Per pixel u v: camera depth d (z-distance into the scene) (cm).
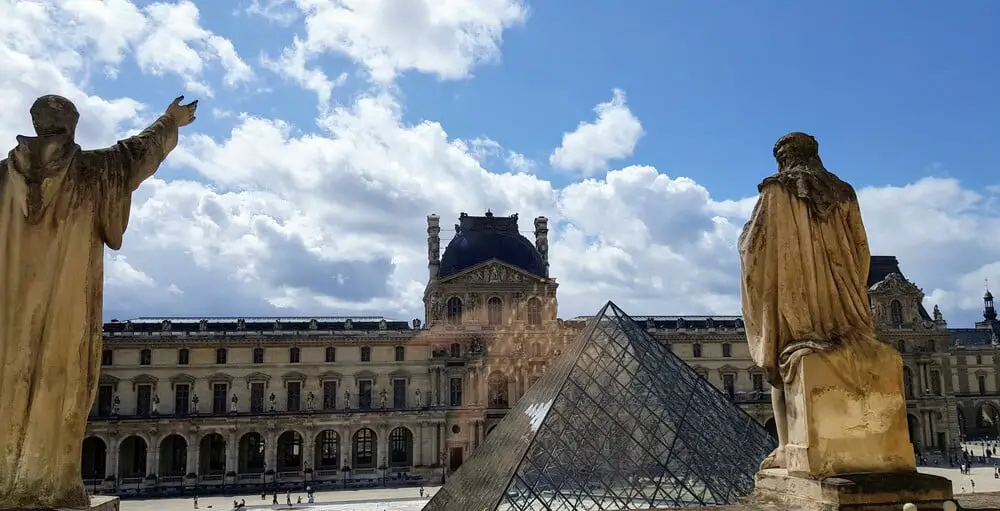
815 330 1126
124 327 14862
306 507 11362
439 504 6247
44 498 894
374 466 15288
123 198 976
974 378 19800
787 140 1218
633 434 5650
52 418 906
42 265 907
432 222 17238
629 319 7325
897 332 17000
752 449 5822
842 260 1154
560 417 5694
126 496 13400
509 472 5238
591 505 5012
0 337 898
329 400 15300
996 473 12988
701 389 6575
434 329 15525
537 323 15762
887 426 1092
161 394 14662
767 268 1145
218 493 13688
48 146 920
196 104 1090
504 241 16900
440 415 15112
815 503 1045
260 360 15138
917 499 1036
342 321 16275
